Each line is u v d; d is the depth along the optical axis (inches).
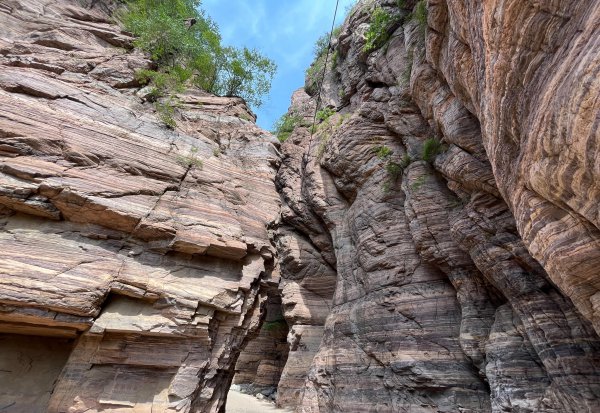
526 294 382.0
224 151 703.7
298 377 856.3
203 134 710.5
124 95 637.3
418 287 599.8
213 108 783.1
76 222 472.1
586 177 173.9
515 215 260.2
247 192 657.0
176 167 583.8
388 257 660.1
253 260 587.2
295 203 994.1
